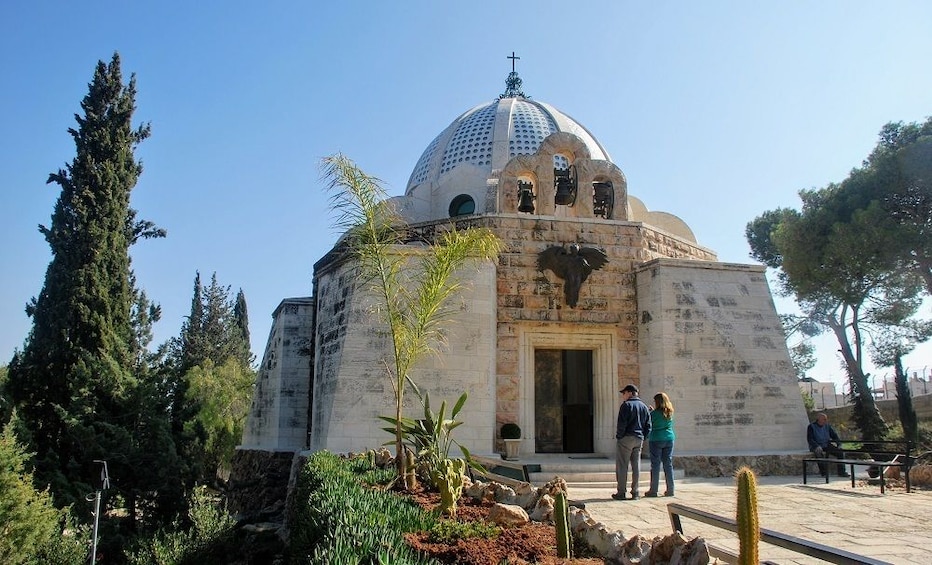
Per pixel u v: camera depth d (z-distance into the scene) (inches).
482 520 334.3
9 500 757.3
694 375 773.9
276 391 986.7
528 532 303.6
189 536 935.0
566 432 856.3
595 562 258.7
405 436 482.9
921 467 604.7
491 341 754.2
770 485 623.5
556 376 856.3
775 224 1581.0
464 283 752.3
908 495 545.6
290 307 1002.7
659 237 908.6
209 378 1780.3
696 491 584.7
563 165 1188.5
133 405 1149.7
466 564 249.1
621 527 404.5
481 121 1259.8
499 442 764.0
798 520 429.1
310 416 959.0
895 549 343.0
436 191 1135.0
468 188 1103.0
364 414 715.4
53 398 1140.5
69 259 1182.3
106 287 1202.0
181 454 1258.6
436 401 722.8
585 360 874.1
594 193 916.0
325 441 723.4
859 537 374.6
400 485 448.8
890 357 1364.4
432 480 441.7
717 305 800.3
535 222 835.4
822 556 200.4
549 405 848.9
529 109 1282.0
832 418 1590.8
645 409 535.2
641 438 528.4
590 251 829.8
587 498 538.6
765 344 802.2
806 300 1384.1
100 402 1136.8
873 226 1123.3
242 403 1873.8
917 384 1802.4
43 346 1139.9
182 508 1136.8
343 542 224.7
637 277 841.5
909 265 1172.5
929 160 1087.0
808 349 1561.3
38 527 778.2
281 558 639.1
